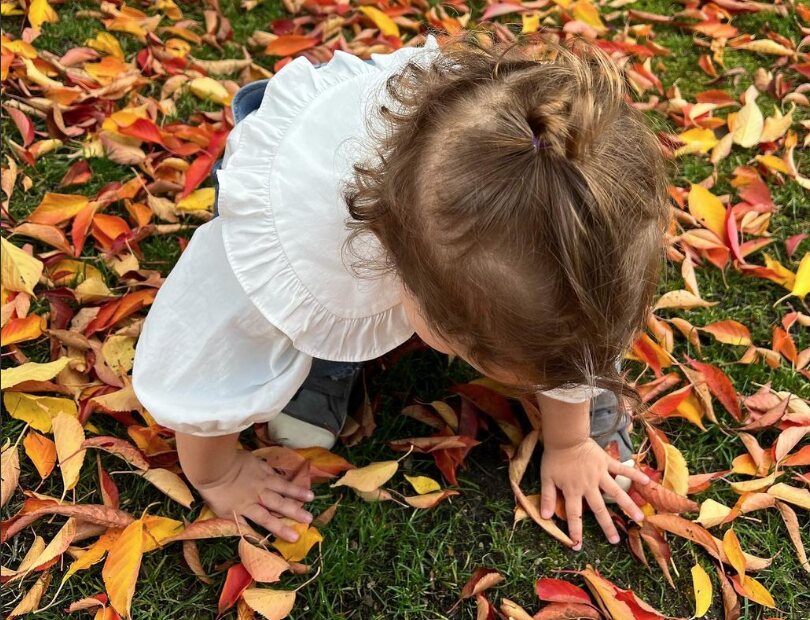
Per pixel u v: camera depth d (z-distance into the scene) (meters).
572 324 0.90
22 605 1.28
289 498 1.41
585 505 1.46
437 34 1.74
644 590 1.39
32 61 1.95
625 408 1.29
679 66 2.20
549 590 1.31
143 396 1.22
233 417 1.19
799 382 1.61
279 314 1.15
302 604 1.35
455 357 1.62
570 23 2.20
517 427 1.51
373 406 1.56
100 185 1.80
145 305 1.59
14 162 1.81
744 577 1.34
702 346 1.67
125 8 2.12
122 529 1.34
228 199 1.15
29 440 1.42
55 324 1.55
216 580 1.35
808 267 1.69
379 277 1.12
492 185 0.86
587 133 0.85
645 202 0.92
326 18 2.19
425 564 1.40
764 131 1.98
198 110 1.96
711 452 1.53
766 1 2.35
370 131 1.13
